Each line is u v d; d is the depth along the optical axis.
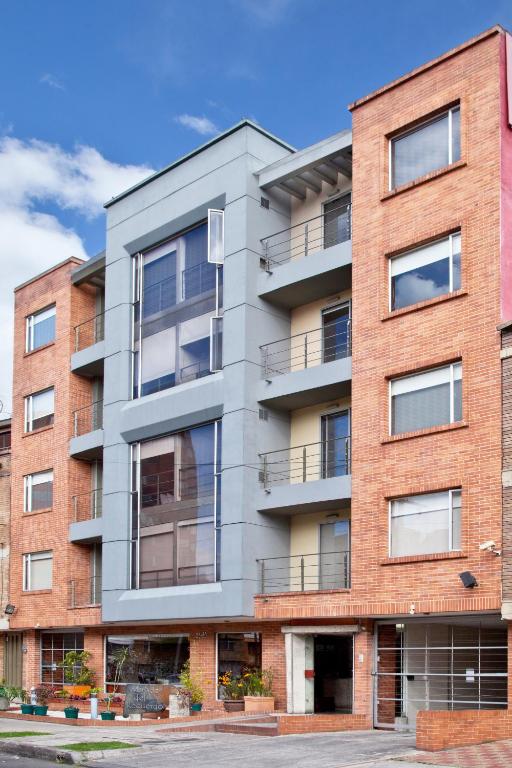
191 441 27.41
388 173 23.97
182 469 27.50
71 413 33.59
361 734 20.61
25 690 31.81
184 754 17.61
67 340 34.12
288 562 26.14
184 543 26.94
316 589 25.47
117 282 30.62
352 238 24.36
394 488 22.12
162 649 29.33
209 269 27.69
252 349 26.16
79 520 33.03
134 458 29.20
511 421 20.03
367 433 23.02
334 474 25.77
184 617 26.08
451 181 22.30
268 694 24.92
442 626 23.55
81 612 30.89
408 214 23.11
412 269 23.06
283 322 27.33
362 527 22.66
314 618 23.78
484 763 15.19
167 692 26.41
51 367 34.78
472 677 22.72
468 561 20.27
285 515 26.25
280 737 20.20
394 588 21.66
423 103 23.22
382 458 22.55
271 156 27.84
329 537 25.67
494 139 21.55
